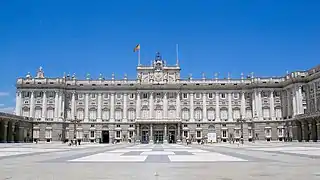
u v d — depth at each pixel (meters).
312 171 20.92
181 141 131.50
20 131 120.69
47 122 129.88
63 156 36.72
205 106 134.38
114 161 29.19
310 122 107.88
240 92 134.50
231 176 18.80
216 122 133.12
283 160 29.75
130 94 135.38
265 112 130.38
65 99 134.00
